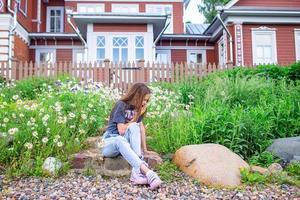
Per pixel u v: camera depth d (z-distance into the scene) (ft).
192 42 67.26
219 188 11.94
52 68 37.91
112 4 70.44
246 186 12.21
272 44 56.65
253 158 15.33
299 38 57.21
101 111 19.53
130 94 13.41
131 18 51.13
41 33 63.62
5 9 52.42
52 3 75.77
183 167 13.76
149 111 18.94
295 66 31.50
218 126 16.21
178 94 24.94
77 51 66.54
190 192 11.52
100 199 10.68
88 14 50.39
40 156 13.25
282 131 18.44
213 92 22.81
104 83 34.91
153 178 11.76
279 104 19.99
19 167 13.29
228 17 55.77
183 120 16.97
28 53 64.59
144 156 14.26
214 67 38.83
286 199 10.96
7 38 52.03
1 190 11.37
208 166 12.94
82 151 15.12
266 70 32.50
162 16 51.37
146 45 53.21
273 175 13.08
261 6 58.18
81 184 12.16
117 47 52.90
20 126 14.70
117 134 13.30
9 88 27.96
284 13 54.85
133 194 11.21
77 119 17.19
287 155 15.56
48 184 12.08
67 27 70.23
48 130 13.96
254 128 16.33
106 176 13.29
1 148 13.64
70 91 21.56
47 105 18.02
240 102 22.44
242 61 55.52
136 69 38.40
